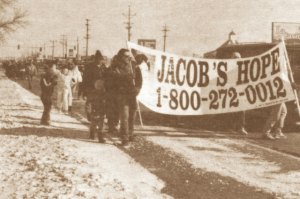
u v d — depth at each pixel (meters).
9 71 56.91
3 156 8.99
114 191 6.86
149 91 13.20
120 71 11.02
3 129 12.63
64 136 11.88
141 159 9.52
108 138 11.98
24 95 26.58
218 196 7.08
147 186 7.38
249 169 8.90
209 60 13.45
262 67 13.20
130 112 11.49
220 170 8.72
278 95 12.89
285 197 7.08
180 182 7.80
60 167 8.22
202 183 7.78
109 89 11.09
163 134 13.12
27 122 14.36
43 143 10.64
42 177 7.43
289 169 8.96
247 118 16.20
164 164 9.11
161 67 13.25
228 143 11.81
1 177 7.36
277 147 11.40
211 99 13.45
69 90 18.36
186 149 10.76
